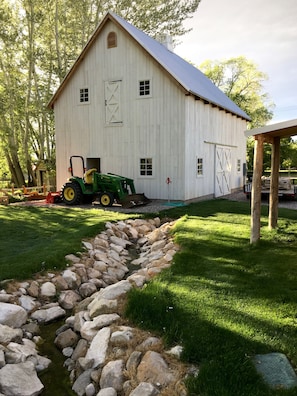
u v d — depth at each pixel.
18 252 6.33
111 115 14.41
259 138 6.34
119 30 13.75
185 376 2.76
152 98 13.41
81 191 13.13
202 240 6.86
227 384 2.60
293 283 4.50
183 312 3.73
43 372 3.35
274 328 3.36
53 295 4.93
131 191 13.06
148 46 13.66
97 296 4.50
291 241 6.55
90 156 15.12
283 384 2.60
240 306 3.85
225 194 17.55
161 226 9.23
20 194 16.98
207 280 4.69
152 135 13.59
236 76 34.84
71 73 15.02
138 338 3.38
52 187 20.47
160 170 13.53
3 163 31.73
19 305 4.43
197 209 11.11
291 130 6.52
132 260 7.09
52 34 21.00
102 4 20.02
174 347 3.14
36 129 25.88
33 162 27.08
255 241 6.44
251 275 4.85
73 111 15.34
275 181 7.53
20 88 21.33
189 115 13.16
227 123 17.81
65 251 6.19
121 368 3.03
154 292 4.24
